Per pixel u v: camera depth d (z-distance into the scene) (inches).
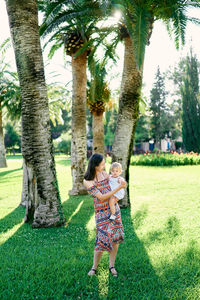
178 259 154.6
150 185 457.7
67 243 188.4
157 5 309.6
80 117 387.2
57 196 233.5
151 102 1705.2
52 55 478.0
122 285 128.0
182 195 362.9
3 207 323.3
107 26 351.9
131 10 269.0
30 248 179.9
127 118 293.4
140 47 247.0
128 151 297.3
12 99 764.0
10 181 555.5
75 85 387.5
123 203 298.7
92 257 161.3
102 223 132.4
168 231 211.2
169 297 115.5
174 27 369.7
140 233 208.2
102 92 510.3
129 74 291.0
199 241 184.1
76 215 270.8
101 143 537.6
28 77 218.2
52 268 146.1
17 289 124.1
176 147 1831.9
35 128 222.2
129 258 158.2
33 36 219.0
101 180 134.4
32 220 240.4
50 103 900.0
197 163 845.8
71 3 316.8
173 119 1758.1
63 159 1331.2
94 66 421.1
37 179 227.6
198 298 114.8
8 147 2428.6
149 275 137.3
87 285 126.1
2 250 176.2
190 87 1343.5
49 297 118.3
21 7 213.9
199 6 323.9
